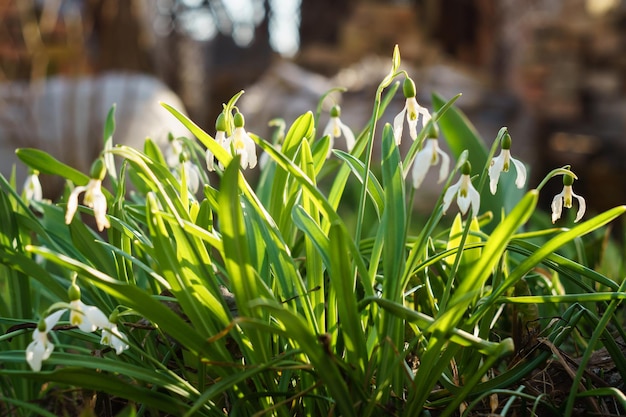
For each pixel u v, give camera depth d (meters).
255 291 0.48
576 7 3.10
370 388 0.52
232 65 5.82
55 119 1.76
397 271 0.49
